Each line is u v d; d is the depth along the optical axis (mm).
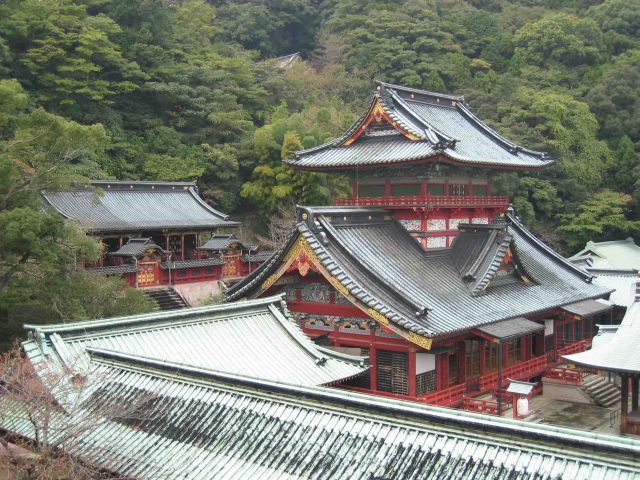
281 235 67812
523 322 32688
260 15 124688
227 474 15531
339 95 103750
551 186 87000
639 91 99188
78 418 18547
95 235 51844
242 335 26719
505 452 13203
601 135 99250
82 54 71562
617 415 34594
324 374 25766
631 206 92000
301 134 74500
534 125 93375
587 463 12273
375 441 14844
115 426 18375
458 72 106188
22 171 36094
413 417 14664
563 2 130625
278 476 15039
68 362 21125
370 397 15539
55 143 34594
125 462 16781
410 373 30016
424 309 28234
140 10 84188
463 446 13727
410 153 34219
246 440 16391
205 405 18016
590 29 112000
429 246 35719
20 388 18422
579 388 37594
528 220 85188
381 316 28688
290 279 34000
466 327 29219
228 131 79312
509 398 33906
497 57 114938
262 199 72688
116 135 72000
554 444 12695
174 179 71562
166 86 76375
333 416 15969
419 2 120750
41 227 31938
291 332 27688
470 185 39000
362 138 38156
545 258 45875
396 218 36469
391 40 109875
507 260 37312
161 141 75062
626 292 55000
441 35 112000
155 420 18016
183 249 60375
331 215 32625
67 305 33906
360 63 109938
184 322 25703
